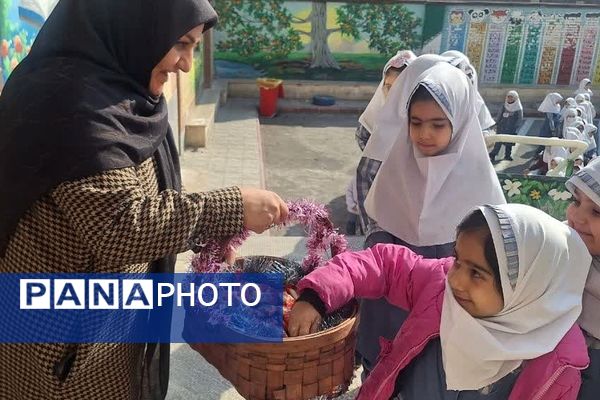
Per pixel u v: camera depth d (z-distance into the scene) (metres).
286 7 11.77
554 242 1.51
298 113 11.41
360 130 4.57
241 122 9.66
